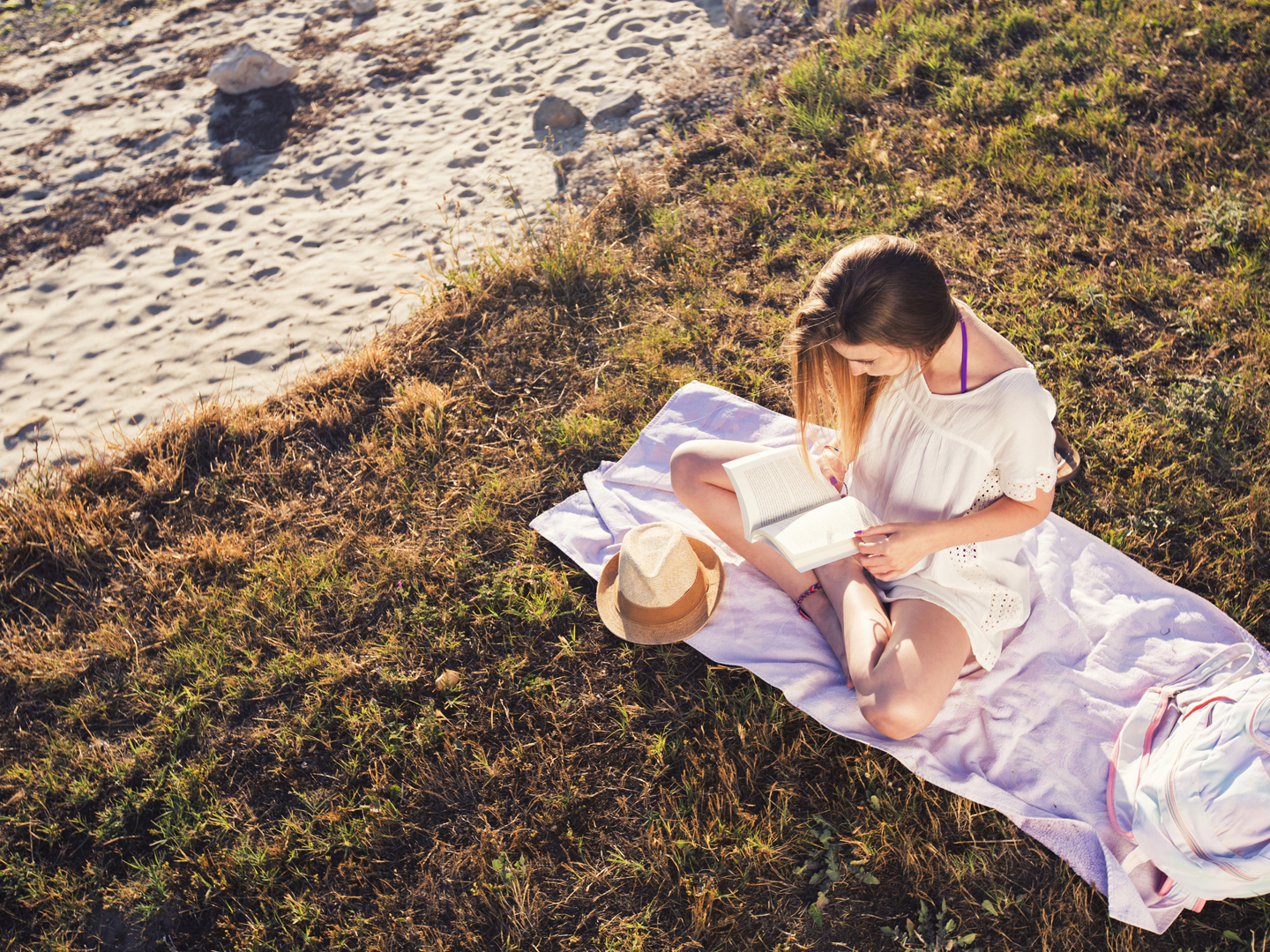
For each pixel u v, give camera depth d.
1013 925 2.49
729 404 3.93
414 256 5.30
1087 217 4.46
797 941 2.53
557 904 2.68
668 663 3.16
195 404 4.59
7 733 3.38
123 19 8.80
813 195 4.94
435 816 2.92
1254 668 2.79
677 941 2.57
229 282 5.46
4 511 4.05
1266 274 4.02
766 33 6.21
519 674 3.23
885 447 2.70
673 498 3.67
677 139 5.54
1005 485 2.47
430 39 7.35
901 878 2.60
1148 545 3.28
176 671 3.43
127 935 2.81
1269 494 3.30
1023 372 2.35
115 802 3.11
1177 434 3.56
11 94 7.78
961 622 2.59
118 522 4.03
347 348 4.79
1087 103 5.05
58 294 5.62
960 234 4.54
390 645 3.34
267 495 4.05
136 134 6.95
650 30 6.67
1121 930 2.43
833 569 2.87
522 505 3.79
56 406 4.79
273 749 3.15
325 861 2.87
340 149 6.38
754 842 2.66
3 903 2.92
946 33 5.70
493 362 4.41
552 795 2.90
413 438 4.09
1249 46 5.14
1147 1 5.62
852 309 2.19
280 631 3.49
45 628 3.71
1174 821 2.29
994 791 2.65
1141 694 2.83
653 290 4.62
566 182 5.50
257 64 7.03
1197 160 4.65
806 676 2.95
